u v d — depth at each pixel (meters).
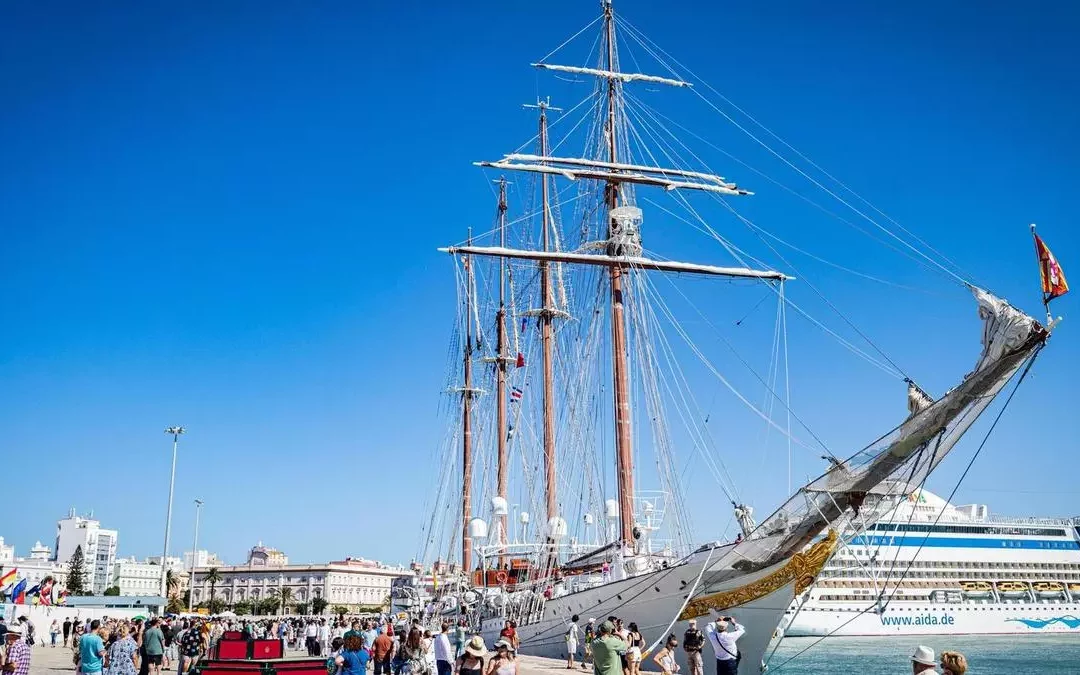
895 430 31.69
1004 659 79.00
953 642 103.12
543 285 67.69
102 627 31.70
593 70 58.09
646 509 47.62
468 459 85.06
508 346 84.00
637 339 51.25
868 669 65.94
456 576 73.75
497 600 57.59
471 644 20.25
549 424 65.25
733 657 29.03
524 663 42.62
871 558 35.62
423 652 30.11
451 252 59.53
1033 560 120.94
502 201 89.94
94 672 24.77
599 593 42.22
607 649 18.94
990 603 114.75
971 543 119.19
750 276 55.19
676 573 37.47
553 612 46.69
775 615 34.34
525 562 63.50
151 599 100.06
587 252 57.91
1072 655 82.88
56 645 73.06
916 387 31.44
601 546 50.53
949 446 31.06
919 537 116.88
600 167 57.34
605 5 60.59
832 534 33.22
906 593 112.94
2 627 26.80
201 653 37.59
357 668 21.30
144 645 31.06
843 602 108.00
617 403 50.03
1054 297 27.42
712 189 58.09
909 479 32.19
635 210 53.69
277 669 22.45
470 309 85.62
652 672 35.81
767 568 34.38
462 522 82.69
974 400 29.58
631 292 52.41
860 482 32.31
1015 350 28.11
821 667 68.12
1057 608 117.38
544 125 73.06
